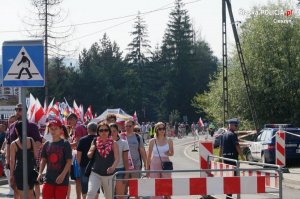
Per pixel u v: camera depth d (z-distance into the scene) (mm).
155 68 127562
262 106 49406
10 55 9938
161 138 14102
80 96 105312
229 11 42531
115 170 12641
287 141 29406
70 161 11336
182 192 11273
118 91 113250
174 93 124250
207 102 55312
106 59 121688
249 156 31250
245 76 44312
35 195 13016
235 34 43406
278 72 48062
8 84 9906
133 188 11195
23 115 9805
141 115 121062
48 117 26000
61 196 11289
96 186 12172
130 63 130625
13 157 12250
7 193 18625
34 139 12859
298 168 28953
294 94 48562
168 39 125625
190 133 109625
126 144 13289
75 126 16219
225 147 16969
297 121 48688
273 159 28703
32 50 9945
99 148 12203
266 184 12672
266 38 49438
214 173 16234
